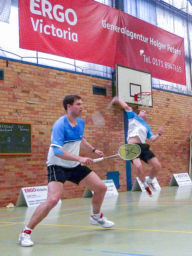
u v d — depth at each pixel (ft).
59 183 13.87
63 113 36.17
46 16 35.68
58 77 36.09
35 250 12.58
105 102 40.98
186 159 53.31
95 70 40.55
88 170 15.01
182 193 36.14
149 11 50.11
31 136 33.01
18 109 32.32
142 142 25.21
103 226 16.28
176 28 54.95
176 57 53.47
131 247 12.48
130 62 44.80
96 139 39.29
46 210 13.47
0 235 16.17
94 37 40.29
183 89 54.29
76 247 12.82
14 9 33.37
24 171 32.30
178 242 13.11
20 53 33.40
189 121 54.75
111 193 37.65
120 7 45.16
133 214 21.54
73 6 38.37
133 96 42.98
